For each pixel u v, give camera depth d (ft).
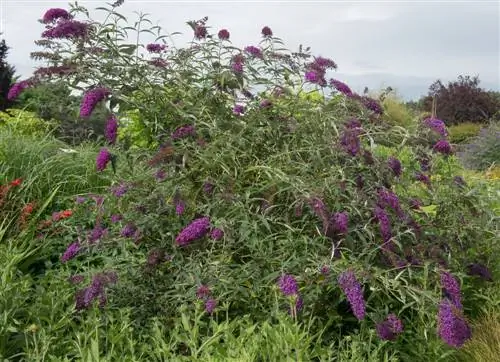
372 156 12.09
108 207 13.32
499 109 70.03
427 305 10.29
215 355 8.32
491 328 11.39
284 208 11.86
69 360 8.76
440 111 71.87
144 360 9.34
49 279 12.75
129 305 10.87
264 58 13.39
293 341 8.21
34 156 18.13
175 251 11.06
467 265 13.03
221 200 11.16
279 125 12.56
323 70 13.21
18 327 10.11
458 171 19.25
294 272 10.32
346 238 10.75
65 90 12.19
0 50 44.98
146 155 12.58
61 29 11.44
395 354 10.08
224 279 10.11
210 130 12.11
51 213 16.84
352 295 9.28
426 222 13.33
